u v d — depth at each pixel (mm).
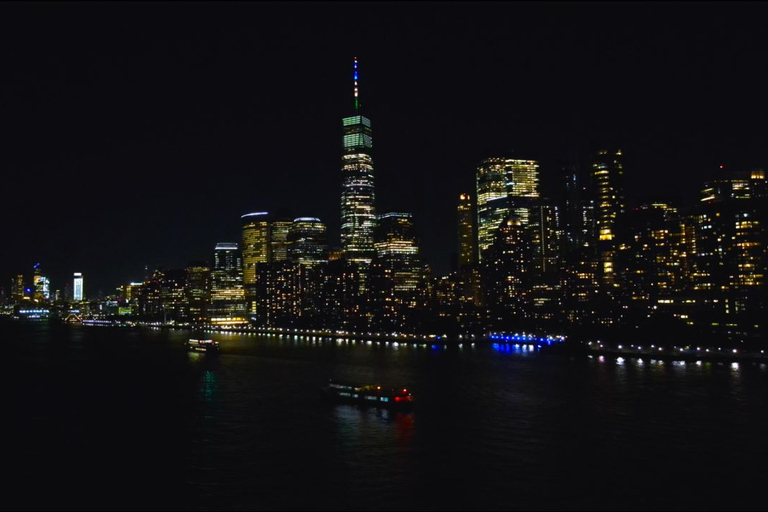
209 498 98312
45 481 107125
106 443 131625
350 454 120688
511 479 105312
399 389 170000
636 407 162375
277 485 103562
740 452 119125
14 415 161875
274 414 159500
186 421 152375
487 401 175250
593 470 109438
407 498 97250
